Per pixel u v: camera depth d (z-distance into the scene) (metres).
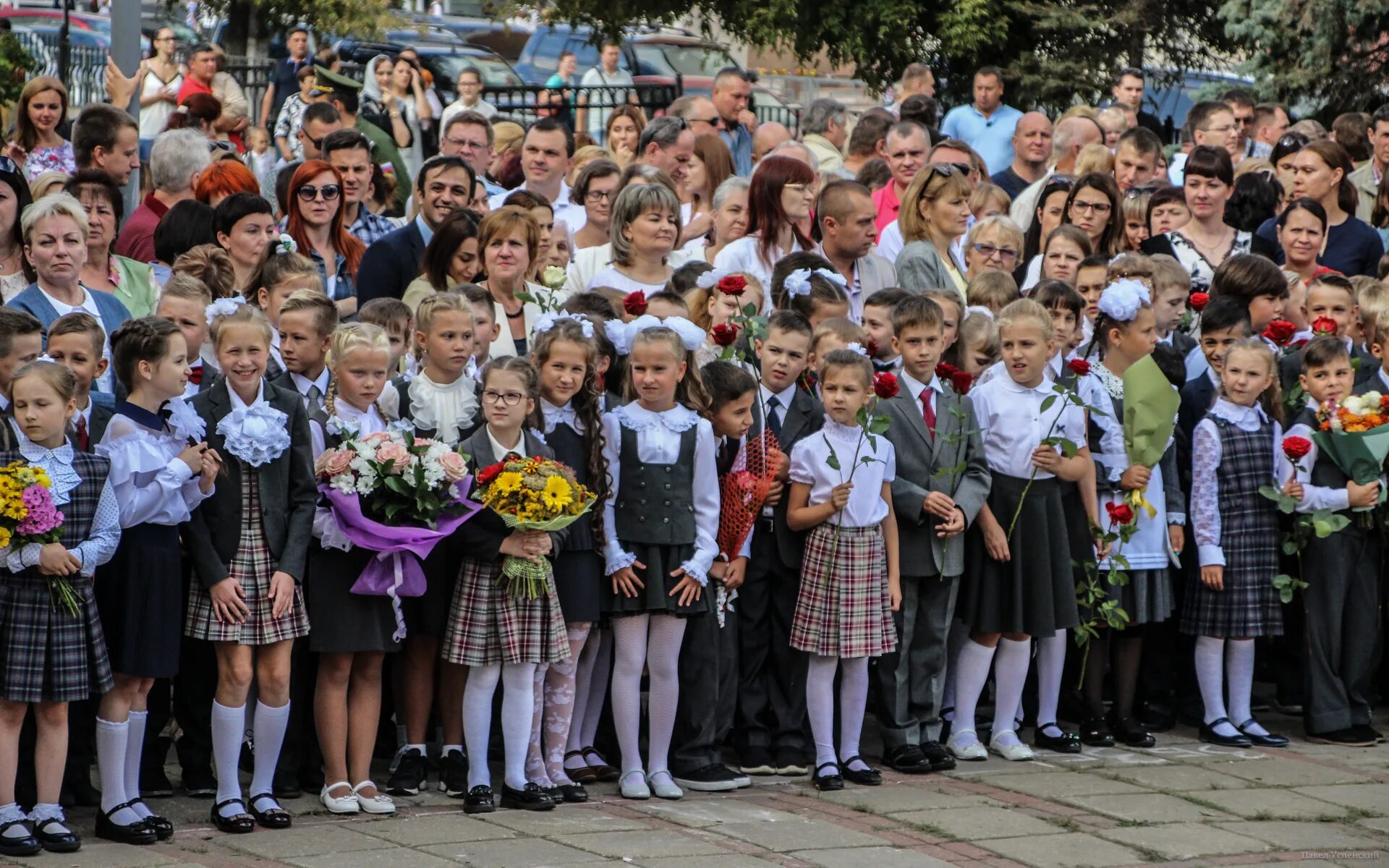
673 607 8.47
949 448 9.24
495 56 25.03
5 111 17.02
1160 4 25.67
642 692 10.20
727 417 8.79
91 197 9.26
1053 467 9.37
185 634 7.68
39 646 7.09
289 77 21.38
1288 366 10.73
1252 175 12.98
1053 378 10.02
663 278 10.56
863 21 25.77
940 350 9.36
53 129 12.17
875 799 8.48
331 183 10.60
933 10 26.22
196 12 29.17
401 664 8.50
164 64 19.27
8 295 8.96
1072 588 9.48
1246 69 23.77
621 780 8.49
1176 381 10.15
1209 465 10.11
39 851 7.04
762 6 26.36
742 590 9.12
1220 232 12.61
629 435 8.52
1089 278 10.78
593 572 8.38
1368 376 10.86
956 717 9.55
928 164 12.08
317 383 8.50
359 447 7.81
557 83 24.34
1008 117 17.64
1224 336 10.46
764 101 25.42
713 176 12.91
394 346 9.14
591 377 8.50
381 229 11.81
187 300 8.41
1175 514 10.08
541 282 10.70
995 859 7.48
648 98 23.38
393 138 17.56
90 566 7.14
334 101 14.70
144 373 7.46
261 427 7.64
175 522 7.45
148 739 8.16
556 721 8.35
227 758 7.59
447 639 8.08
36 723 7.44
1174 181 15.99
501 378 8.10
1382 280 11.87
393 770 8.48
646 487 8.48
